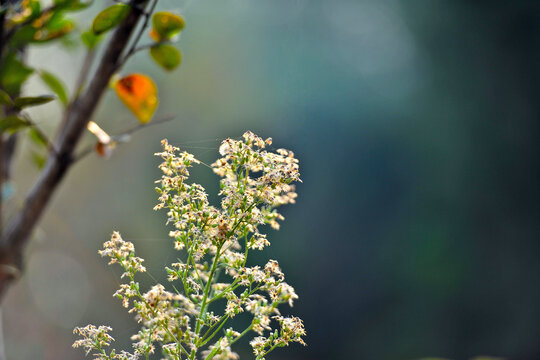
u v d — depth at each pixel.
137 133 11.30
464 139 12.03
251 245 1.05
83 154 1.40
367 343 11.08
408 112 12.36
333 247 11.65
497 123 11.77
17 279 1.45
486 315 10.98
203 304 1.01
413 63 12.60
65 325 9.34
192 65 12.28
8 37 1.46
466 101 12.12
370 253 11.70
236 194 1.01
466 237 11.58
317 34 12.66
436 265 11.42
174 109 11.91
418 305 11.27
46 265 9.97
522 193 11.34
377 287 11.50
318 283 11.45
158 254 4.98
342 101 12.28
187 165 1.04
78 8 1.49
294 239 11.45
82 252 10.44
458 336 10.90
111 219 10.99
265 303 1.02
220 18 12.86
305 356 10.89
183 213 1.04
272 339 1.01
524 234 11.23
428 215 11.88
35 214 1.40
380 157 12.15
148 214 10.71
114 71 1.36
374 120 12.27
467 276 11.28
